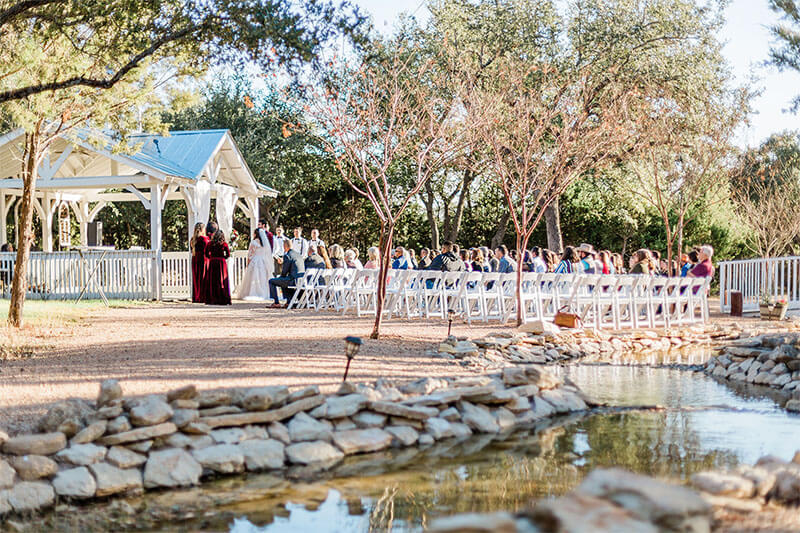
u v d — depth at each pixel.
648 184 25.48
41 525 4.46
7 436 5.12
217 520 4.52
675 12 26.28
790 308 19.06
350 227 38.97
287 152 36.91
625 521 2.44
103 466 5.13
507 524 2.33
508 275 14.82
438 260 16.34
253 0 10.22
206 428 5.70
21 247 12.90
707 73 25.92
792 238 30.72
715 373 9.99
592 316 16.53
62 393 6.74
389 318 15.16
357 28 10.56
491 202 37.75
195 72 12.70
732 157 22.55
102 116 14.11
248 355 8.94
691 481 4.40
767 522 3.71
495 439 6.43
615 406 7.82
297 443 5.88
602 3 26.50
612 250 35.69
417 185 11.33
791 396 8.35
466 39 26.34
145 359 8.70
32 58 11.58
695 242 32.78
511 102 15.97
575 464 5.61
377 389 7.21
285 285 17.66
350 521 4.48
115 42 11.10
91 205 29.64
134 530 4.37
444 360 9.43
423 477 5.34
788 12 19.61
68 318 14.41
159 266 20.66
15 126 20.67
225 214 23.83
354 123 12.23
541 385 7.79
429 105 12.63
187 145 22.92
